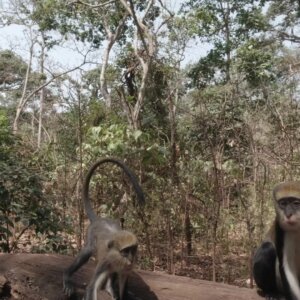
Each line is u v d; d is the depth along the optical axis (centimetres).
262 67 529
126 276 135
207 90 388
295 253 110
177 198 238
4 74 1157
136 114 341
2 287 155
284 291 110
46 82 784
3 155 247
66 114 295
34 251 243
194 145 249
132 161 245
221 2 623
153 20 559
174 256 235
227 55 597
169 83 383
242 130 243
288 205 105
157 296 142
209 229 229
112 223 150
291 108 263
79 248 236
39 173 249
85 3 551
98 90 476
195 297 139
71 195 251
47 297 150
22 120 907
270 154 231
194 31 529
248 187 229
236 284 215
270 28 712
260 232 207
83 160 252
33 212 238
